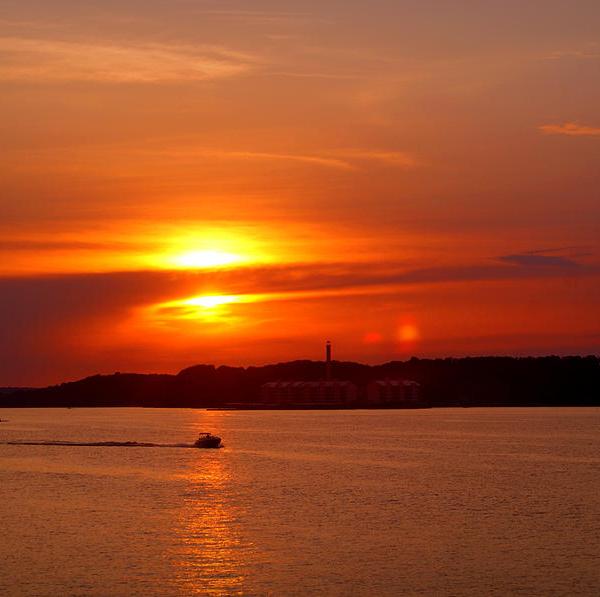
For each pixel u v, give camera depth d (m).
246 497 133.50
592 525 109.69
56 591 80.88
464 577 85.19
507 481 153.75
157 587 82.06
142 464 184.88
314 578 84.81
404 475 163.50
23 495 136.62
